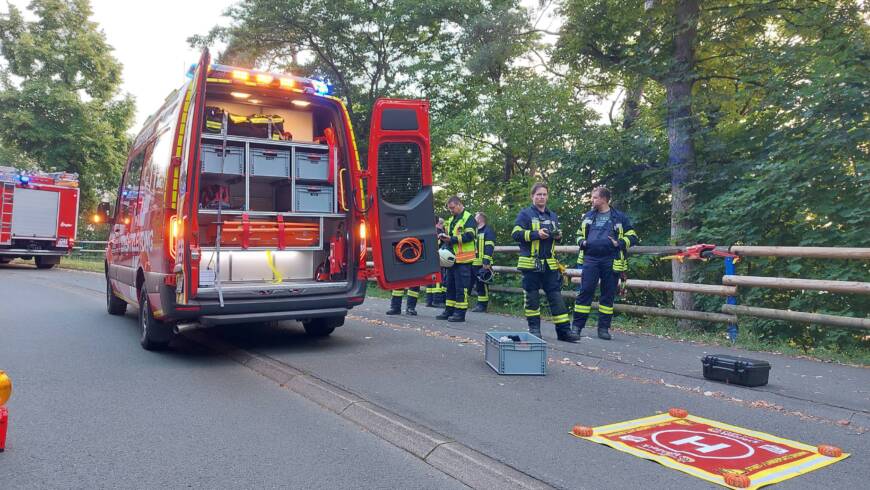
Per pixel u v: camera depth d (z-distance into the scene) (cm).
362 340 762
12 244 2306
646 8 1188
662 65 1191
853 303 888
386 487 341
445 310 958
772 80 1062
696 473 341
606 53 1311
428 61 2055
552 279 742
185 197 612
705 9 1138
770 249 730
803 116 969
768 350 686
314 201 731
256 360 641
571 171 1366
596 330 843
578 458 363
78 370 616
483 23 1883
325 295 693
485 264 1044
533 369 571
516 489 329
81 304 1183
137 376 594
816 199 941
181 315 627
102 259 2722
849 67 941
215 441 412
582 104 1686
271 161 713
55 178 2403
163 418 461
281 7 1969
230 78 662
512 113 1712
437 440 391
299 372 577
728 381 522
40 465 365
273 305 662
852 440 397
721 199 1049
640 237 1315
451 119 1880
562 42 1344
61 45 3272
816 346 893
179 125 625
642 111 1639
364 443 414
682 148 1178
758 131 1145
